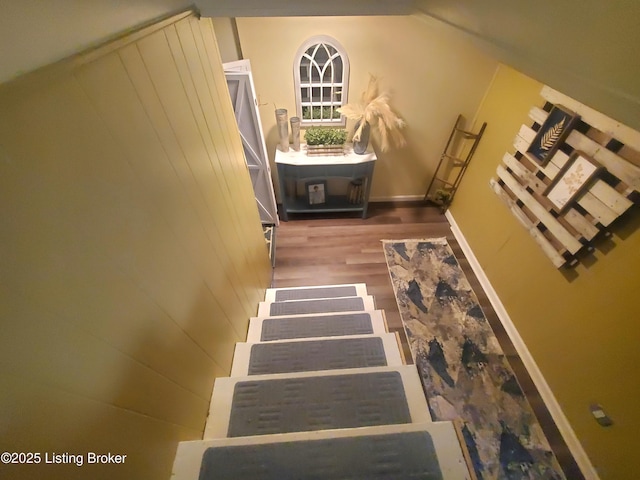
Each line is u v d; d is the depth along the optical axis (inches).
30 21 17.9
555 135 73.5
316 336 73.7
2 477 14.4
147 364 30.0
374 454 40.0
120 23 29.2
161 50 37.2
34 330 17.0
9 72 16.2
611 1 17.9
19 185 16.5
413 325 96.3
